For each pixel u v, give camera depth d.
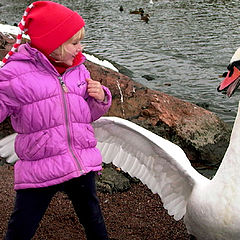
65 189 1.60
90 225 1.61
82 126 1.53
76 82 1.56
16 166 1.52
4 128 3.06
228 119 3.94
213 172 2.82
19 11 10.51
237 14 9.03
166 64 5.68
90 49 6.49
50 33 1.48
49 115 1.47
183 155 1.75
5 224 2.05
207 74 5.24
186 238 1.99
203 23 8.20
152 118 3.11
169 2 11.20
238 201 1.50
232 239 1.58
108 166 2.59
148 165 1.86
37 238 1.97
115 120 1.73
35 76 1.48
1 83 1.44
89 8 10.84
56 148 1.47
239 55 1.55
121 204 2.27
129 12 9.95
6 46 3.68
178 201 1.87
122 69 5.32
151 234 2.02
